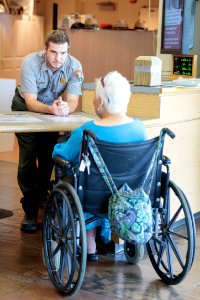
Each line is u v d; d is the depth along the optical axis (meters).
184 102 4.68
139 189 3.41
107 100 3.51
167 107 4.49
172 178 4.70
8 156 7.68
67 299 3.46
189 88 4.69
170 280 3.70
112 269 3.94
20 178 4.63
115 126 3.50
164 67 6.14
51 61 4.45
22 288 3.58
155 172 3.57
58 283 3.54
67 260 3.51
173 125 4.59
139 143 3.40
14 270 3.86
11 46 12.04
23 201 4.66
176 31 5.82
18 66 12.38
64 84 4.65
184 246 4.47
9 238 4.49
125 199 3.34
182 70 5.88
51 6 13.30
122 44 8.36
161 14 6.05
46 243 3.64
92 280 3.74
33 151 4.55
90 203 3.47
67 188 3.41
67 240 3.45
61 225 3.48
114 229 3.37
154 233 3.63
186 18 5.76
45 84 4.61
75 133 3.52
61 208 3.53
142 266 4.02
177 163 4.73
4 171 6.79
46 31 13.43
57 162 3.58
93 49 8.56
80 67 4.70
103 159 3.37
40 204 5.10
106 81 3.54
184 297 3.56
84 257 3.32
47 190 5.12
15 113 4.43
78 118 4.31
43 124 3.94
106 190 3.45
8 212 5.15
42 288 3.60
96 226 3.88
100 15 13.15
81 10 13.33
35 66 4.54
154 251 4.24
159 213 3.70
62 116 4.37
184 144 4.77
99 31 8.48
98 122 3.52
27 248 4.28
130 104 4.53
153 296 3.55
